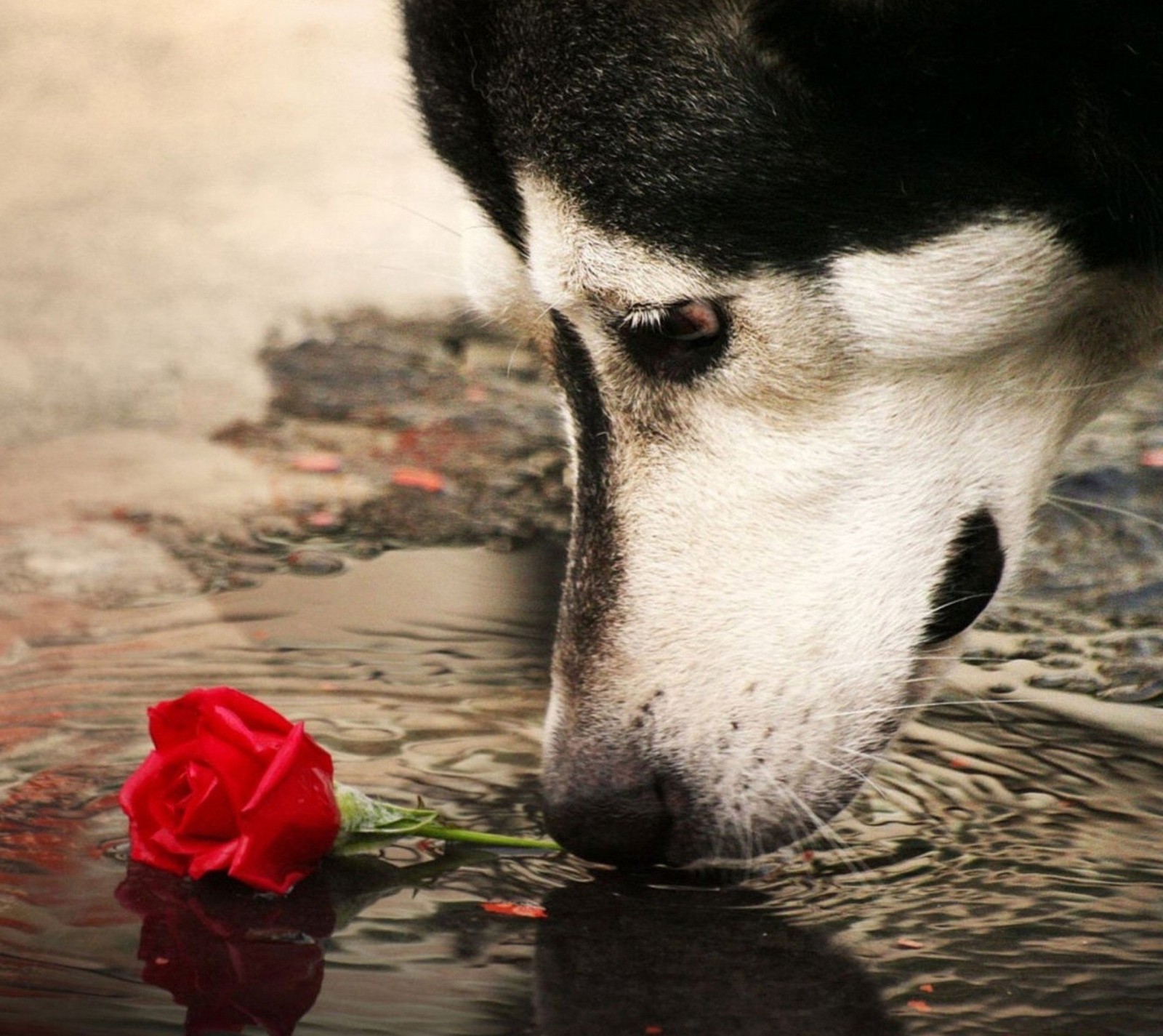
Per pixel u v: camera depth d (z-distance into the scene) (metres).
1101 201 5.36
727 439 5.48
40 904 5.24
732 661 5.44
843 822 5.83
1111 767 6.23
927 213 5.19
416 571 8.88
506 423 11.22
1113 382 6.07
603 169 5.21
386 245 14.38
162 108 18.23
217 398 11.71
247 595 8.51
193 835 5.22
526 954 4.91
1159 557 8.47
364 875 5.46
